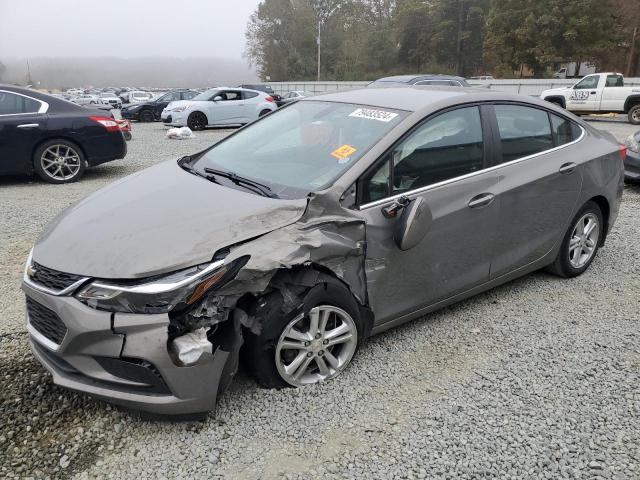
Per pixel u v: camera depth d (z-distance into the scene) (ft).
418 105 11.26
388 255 10.08
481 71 202.18
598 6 130.41
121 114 81.87
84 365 8.09
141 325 7.73
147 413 8.73
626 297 13.89
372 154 10.05
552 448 8.45
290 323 8.98
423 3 206.08
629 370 10.61
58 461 8.00
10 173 26.86
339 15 253.44
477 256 11.83
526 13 139.95
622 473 7.98
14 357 10.62
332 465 8.02
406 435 8.68
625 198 24.47
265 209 9.12
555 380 10.24
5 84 26.89
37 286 8.53
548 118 13.55
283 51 256.52
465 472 7.95
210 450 8.25
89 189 26.32
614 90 64.34
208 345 7.98
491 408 9.38
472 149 11.59
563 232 13.93
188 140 49.90
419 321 12.46
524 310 13.09
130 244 8.39
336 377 10.08
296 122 12.44
